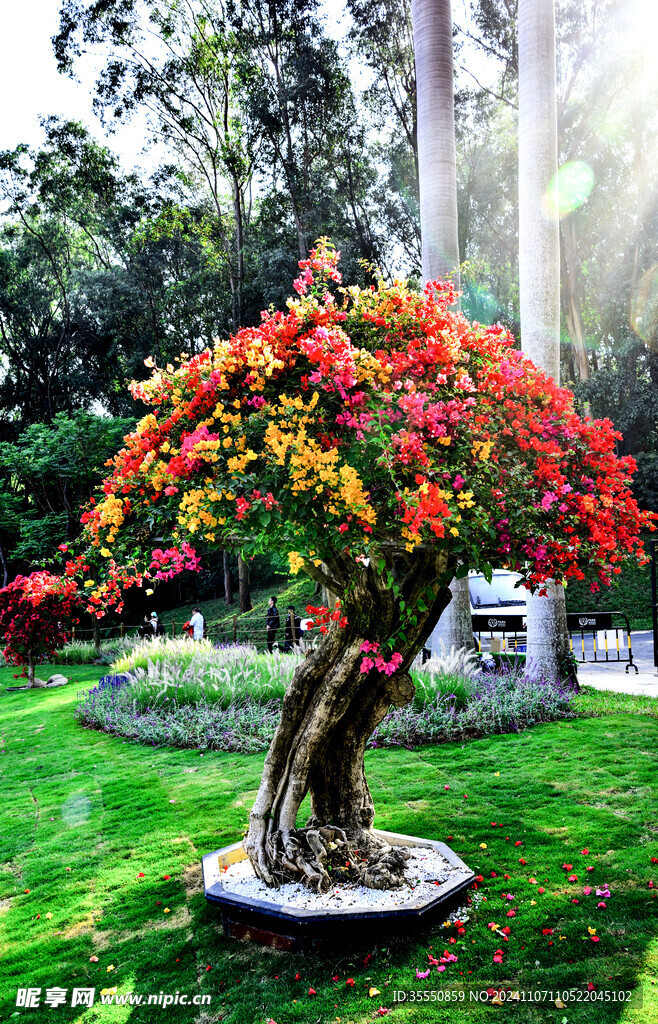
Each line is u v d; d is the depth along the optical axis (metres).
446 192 10.59
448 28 10.70
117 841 5.74
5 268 35.62
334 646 4.52
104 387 35.97
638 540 4.32
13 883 5.16
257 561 30.03
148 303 31.30
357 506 3.36
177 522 3.89
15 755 9.08
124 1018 3.47
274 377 3.78
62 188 32.56
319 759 4.59
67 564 4.30
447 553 4.14
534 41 9.88
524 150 10.02
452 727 8.07
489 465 3.83
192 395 3.90
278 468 3.45
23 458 27.89
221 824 5.89
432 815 5.67
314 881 4.18
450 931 3.94
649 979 3.37
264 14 24.12
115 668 13.27
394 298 4.24
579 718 8.45
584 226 26.56
